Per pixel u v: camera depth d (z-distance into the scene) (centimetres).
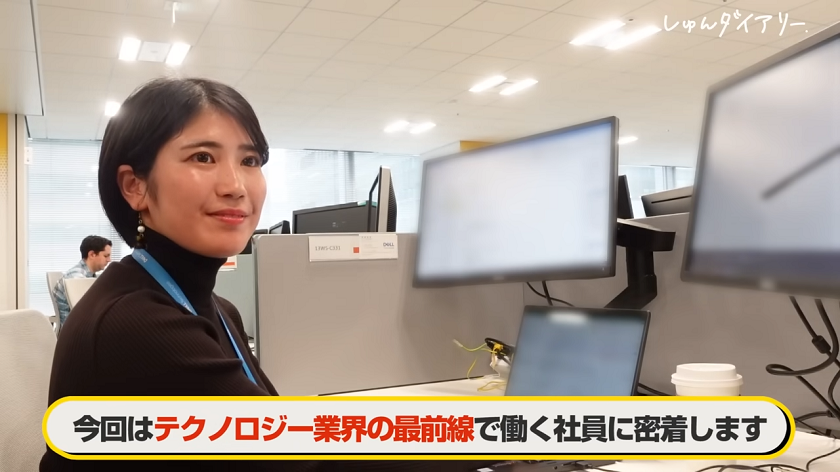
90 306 68
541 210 113
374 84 535
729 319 105
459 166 133
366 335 137
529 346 114
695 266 89
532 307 117
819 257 67
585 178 105
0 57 391
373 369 137
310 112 621
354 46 437
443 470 77
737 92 85
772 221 75
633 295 117
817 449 87
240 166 77
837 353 82
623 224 111
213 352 68
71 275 462
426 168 142
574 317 107
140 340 63
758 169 79
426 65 487
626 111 672
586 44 452
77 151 685
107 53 425
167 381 64
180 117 72
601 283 132
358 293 136
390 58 467
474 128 732
